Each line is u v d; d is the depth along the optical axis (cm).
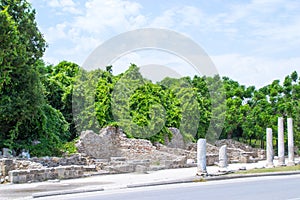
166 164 3117
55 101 3888
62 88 3953
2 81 2702
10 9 2955
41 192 1808
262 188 2031
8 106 2752
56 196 1769
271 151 3297
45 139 3003
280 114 5466
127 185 2077
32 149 2864
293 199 1656
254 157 4547
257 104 5716
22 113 2797
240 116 5456
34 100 2889
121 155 3256
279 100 5584
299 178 2547
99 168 2789
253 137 5734
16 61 2803
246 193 1841
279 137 3406
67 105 3856
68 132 3597
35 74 2916
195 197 1712
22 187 2031
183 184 2225
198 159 2516
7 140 2812
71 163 2744
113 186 2066
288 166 3247
